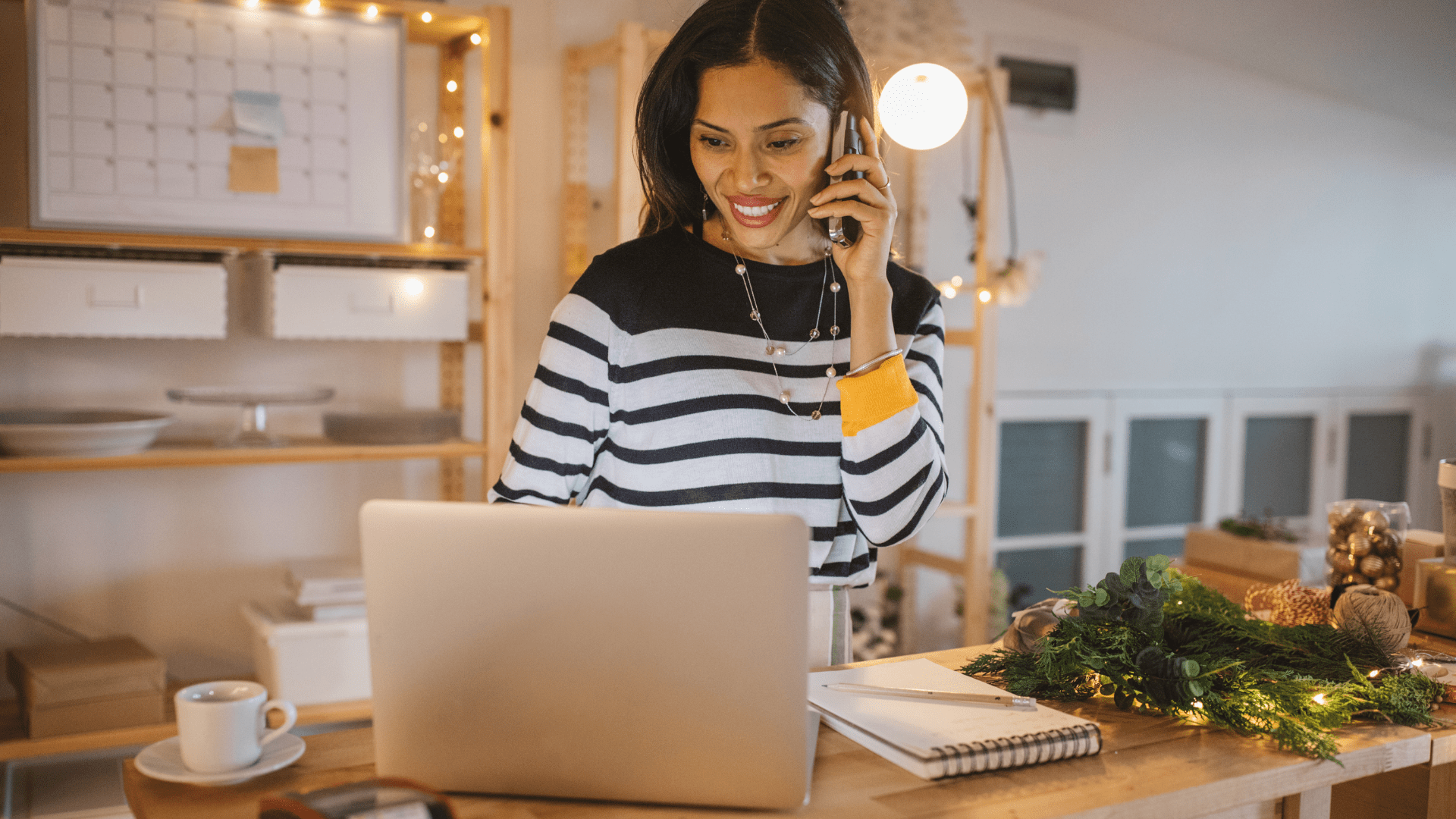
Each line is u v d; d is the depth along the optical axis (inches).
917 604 133.6
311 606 92.2
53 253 84.2
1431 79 146.7
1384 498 172.2
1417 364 172.2
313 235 90.8
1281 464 161.9
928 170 128.3
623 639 32.2
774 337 49.8
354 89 91.4
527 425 46.7
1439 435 174.9
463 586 32.5
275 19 88.4
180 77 85.6
